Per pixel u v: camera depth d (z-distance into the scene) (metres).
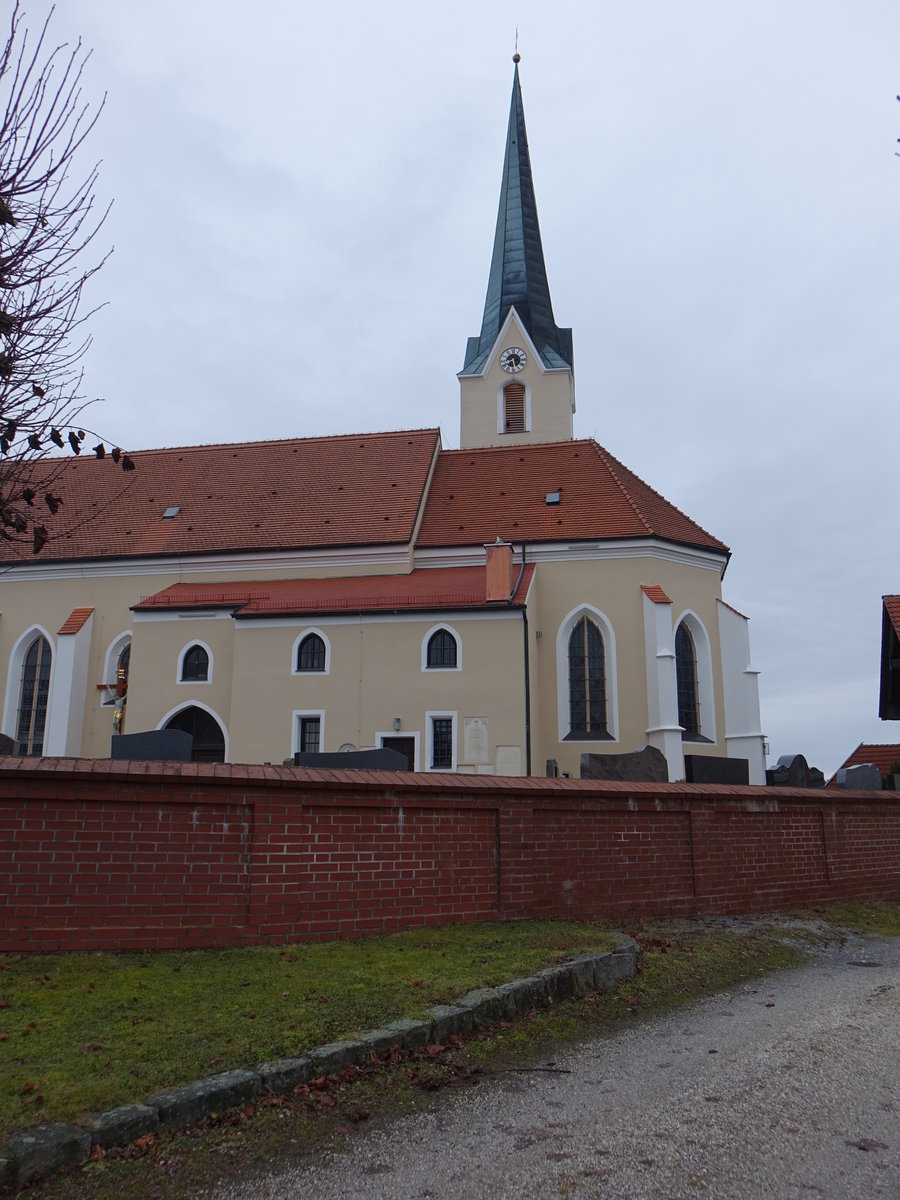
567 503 37.19
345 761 20.11
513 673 29.62
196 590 34.91
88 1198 5.70
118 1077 6.93
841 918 15.15
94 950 10.05
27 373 9.13
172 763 10.77
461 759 29.33
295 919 10.91
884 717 29.81
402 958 10.27
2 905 9.91
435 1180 5.93
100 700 35.84
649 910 13.78
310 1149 6.38
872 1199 5.61
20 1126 6.18
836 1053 8.32
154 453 43.81
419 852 11.91
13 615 37.56
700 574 35.66
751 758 33.94
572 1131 6.65
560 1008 9.57
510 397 49.84
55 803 10.15
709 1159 6.16
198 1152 6.29
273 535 36.94
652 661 32.78
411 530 36.00
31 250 9.24
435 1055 8.12
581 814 13.41
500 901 12.44
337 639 30.80
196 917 10.45
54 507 9.30
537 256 53.38
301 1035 7.92
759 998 10.43
